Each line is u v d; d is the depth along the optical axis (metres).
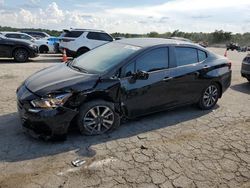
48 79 4.31
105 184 3.23
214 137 4.66
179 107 5.70
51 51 18.14
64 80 4.21
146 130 4.78
